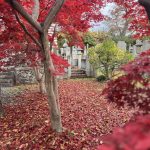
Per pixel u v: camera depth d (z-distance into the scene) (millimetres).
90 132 7492
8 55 9680
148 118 1528
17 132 7625
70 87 14805
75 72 18797
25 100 11742
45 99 11594
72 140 6816
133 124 1479
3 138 7348
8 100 11953
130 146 1265
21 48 8891
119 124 8320
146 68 2713
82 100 11547
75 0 7824
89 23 9172
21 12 6297
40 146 6625
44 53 6879
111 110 9844
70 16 8367
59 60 9195
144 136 1273
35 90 13930
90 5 8234
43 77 12859
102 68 17141
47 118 8578
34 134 7266
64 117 8828
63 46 19531
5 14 7281
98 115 9273
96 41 23688
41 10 8289
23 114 9359
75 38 10922
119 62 16422
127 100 3414
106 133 7496
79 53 20141
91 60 17016
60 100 11445
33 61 9797
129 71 2863
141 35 9516
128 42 23141
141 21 8914
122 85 3307
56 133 7090
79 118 8805
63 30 9984
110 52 16188
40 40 6848
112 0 9625
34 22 6562
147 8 4406
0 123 8547
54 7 6660
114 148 1362
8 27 7668
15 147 6738
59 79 17625
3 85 15461
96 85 15523
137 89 3264
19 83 16141
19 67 16062
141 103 3275
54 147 6520
